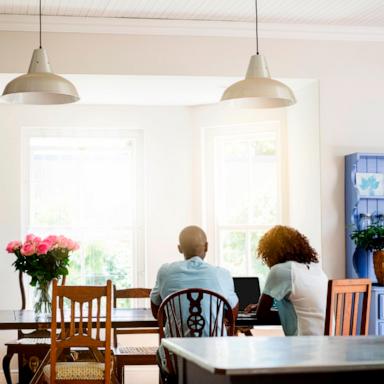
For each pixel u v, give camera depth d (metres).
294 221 6.68
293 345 2.59
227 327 4.45
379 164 5.99
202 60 5.88
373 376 2.25
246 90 4.10
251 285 5.47
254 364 2.16
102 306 6.76
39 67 4.31
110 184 7.29
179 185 7.25
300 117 6.47
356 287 4.10
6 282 6.94
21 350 5.75
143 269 7.24
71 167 7.23
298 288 4.31
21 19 5.60
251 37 5.95
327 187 6.00
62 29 5.71
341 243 5.99
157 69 5.82
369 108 6.08
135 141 7.30
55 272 5.37
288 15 5.71
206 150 7.26
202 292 4.14
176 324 4.14
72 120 7.15
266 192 7.05
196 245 4.42
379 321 5.46
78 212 7.23
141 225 7.27
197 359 2.29
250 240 7.10
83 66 5.74
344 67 6.06
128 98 6.86
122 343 7.06
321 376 2.23
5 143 7.00
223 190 7.23
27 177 7.12
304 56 6.02
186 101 7.05
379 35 6.07
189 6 5.46
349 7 5.53
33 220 7.14
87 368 4.52
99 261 7.24
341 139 6.04
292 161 6.71
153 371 7.01
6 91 4.13
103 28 5.75
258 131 7.01
